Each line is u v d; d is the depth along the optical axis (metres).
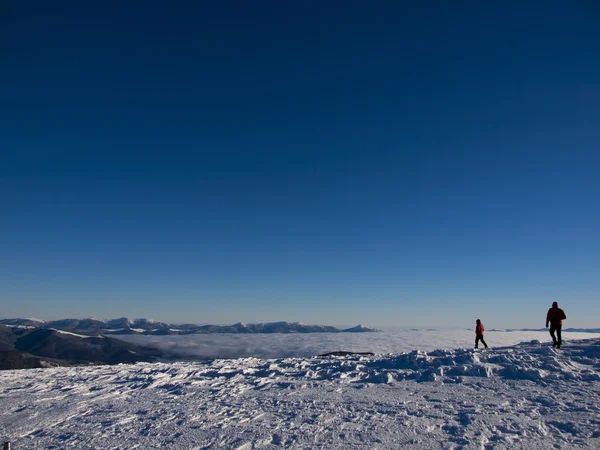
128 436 10.11
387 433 9.28
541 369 14.25
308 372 17.44
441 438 8.78
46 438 10.38
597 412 9.86
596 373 13.26
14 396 15.72
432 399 12.02
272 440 9.26
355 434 9.34
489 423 9.50
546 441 8.34
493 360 16.02
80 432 10.70
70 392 16.11
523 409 10.45
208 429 10.30
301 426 10.14
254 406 12.48
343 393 13.62
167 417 11.66
